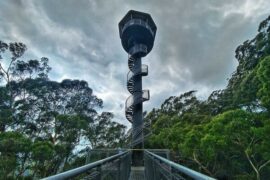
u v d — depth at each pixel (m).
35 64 33.09
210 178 1.13
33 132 30.03
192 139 18.31
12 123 28.17
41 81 33.59
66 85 35.91
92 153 13.59
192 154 19.59
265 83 12.13
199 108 32.09
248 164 18.58
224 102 27.83
